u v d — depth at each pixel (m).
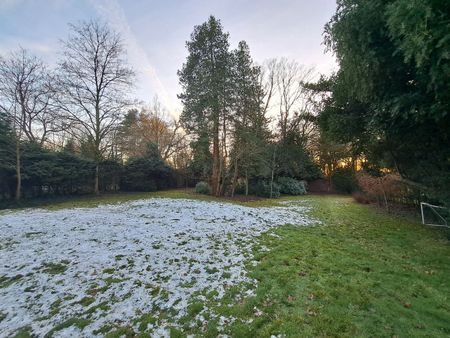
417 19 3.00
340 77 6.62
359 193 15.20
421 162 7.16
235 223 7.36
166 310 2.87
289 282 3.52
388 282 3.51
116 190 17.62
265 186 18.83
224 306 2.92
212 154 16.75
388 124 5.68
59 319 2.72
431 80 3.62
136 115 19.73
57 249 4.88
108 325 2.61
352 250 5.02
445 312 2.74
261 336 2.36
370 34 4.60
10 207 10.86
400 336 2.33
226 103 14.71
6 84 12.95
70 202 12.27
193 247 5.08
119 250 4.82
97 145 15.54
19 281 3.62
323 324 2.52
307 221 8.18
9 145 12.26
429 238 6.02
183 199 12.87
